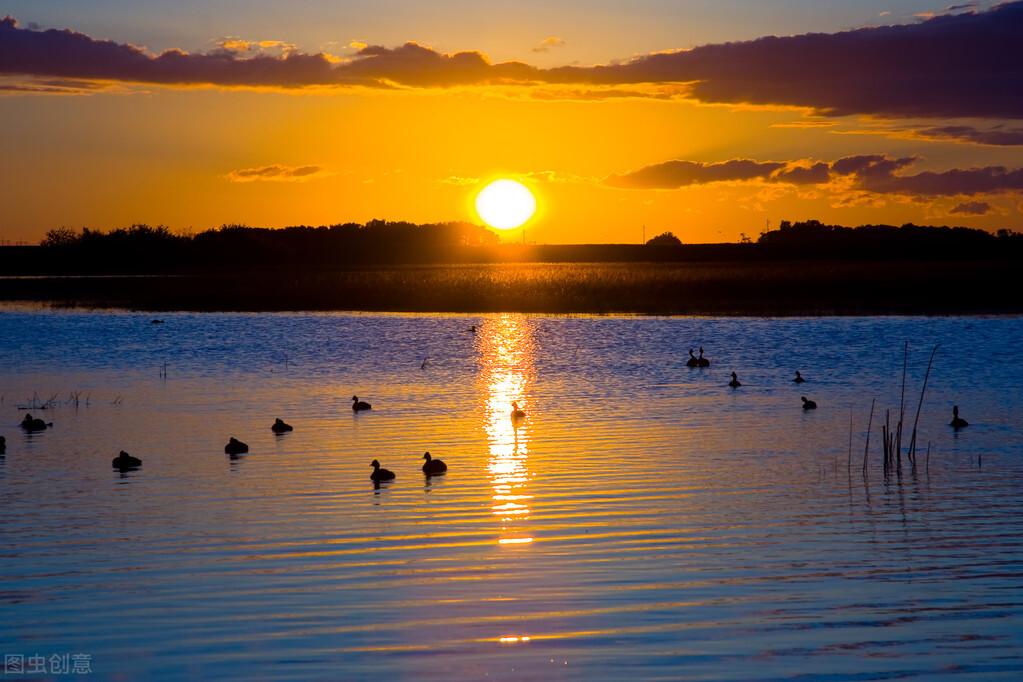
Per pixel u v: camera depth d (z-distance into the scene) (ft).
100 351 228.22
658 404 156.66
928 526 88.99
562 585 74.59
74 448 125.49
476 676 60.75
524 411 149.48
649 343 230.48
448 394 168.45
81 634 66.74
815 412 148.77
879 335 232.53
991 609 70.03
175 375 193.47
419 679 60.49
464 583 75.15
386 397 165.89
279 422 135.74
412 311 307.37
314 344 235.20
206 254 613.52
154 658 63.26
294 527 89.35
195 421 144.66
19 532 88.28
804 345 222.48
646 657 63.00
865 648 64.13
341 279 422.41
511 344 231.30
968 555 81.00
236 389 175.94
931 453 119.55
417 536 86.48
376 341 238.89
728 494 100.01
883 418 143.54
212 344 237.45
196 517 92.89
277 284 402.52
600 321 272.10
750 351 216.74
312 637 66.08
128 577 76.89
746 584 74.74
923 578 75.82
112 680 60.59
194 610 70.44
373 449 123.34
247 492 102.06
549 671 61.36
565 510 94.38
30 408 157.17
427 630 67.00
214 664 62.39
